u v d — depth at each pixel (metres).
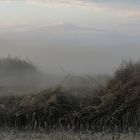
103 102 13.93
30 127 13.30
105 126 13.41
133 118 13.39
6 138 11.73
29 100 14.34
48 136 11.84
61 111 13.98
